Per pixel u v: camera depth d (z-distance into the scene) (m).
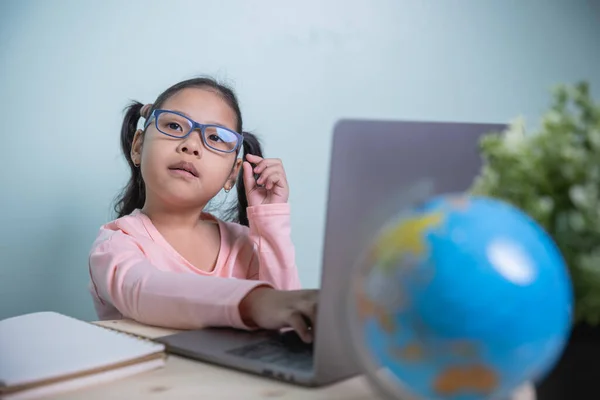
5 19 1.49
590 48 1.75
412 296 0.33
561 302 0.35
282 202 1.31
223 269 1.30
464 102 1.73
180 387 0.49
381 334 0.34
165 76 1.58
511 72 1.74
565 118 0.42
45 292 1.52
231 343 0.61
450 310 0.32
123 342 0.56
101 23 1.54
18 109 1.50
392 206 0.49
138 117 1.41
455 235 0.34
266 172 1.30
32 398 0.46
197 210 1.28
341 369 0.51
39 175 1.51
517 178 0.42
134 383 0.51
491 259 0.33
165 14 1.57
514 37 1.73
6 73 1.49
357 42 1.68
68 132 1.53
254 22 1.63
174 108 1.24
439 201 0.38
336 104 1.68
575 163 0.40
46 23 1.51
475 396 0.34
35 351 0.52
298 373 0.50
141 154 1.26
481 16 1.72
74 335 0.58
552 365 0.40
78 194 1.54
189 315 0.71
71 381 0.48
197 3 1.59
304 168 1.67
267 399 0.47
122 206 1.46
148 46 1.57
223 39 1.61
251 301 0.68
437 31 1.71
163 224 1.27
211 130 1.22
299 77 1.66
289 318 0.62
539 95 1.75
